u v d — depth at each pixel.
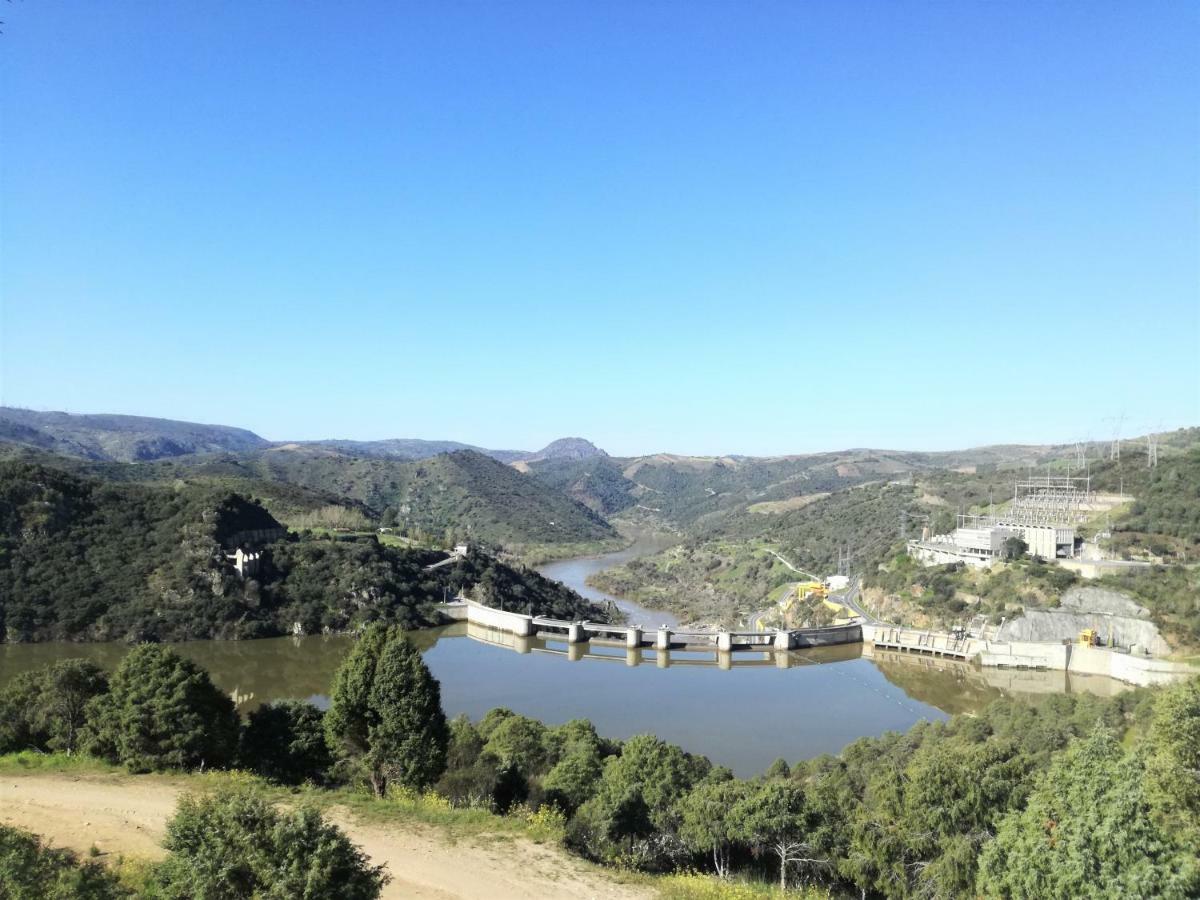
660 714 142.50
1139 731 79.62
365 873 26.98
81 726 60.69
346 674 52.41
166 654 55.22
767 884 46.53
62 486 196.25
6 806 42.81
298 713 59.53
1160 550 185.75
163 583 182.25
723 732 131.88
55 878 28.58
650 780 59.78
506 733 76.25
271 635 188.12
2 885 27.41
